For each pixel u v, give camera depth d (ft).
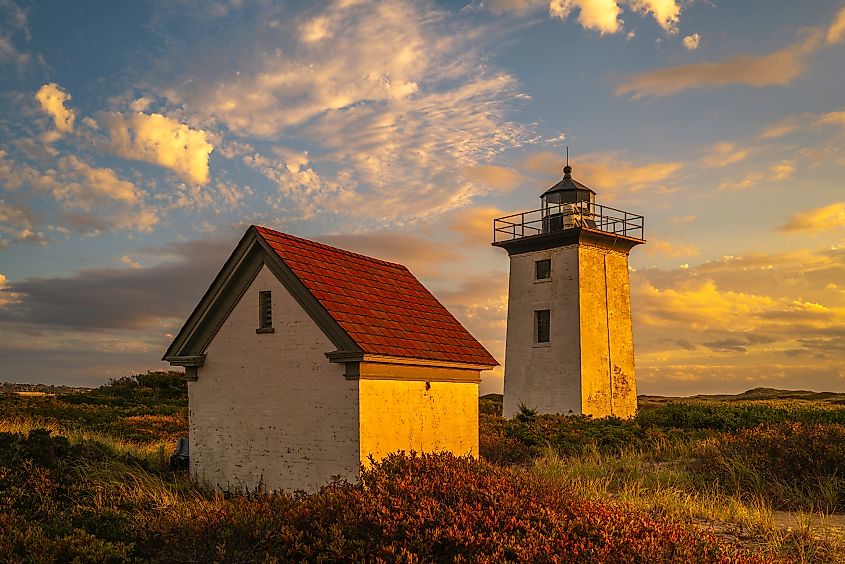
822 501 43.27
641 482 47.98
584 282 105.91
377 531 26.11
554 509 28.94
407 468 34.94
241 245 46.03
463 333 52.90
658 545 25.75
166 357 49.03
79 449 47.03
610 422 84.33
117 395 116.26
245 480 45.32
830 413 83.10
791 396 213.25
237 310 46.83
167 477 47.57
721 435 66.03
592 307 106.32
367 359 41.47
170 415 98.73
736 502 41.04
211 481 46.68
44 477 37.55
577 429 78.74
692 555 25.38
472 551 24.50
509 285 114.52
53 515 32.55
